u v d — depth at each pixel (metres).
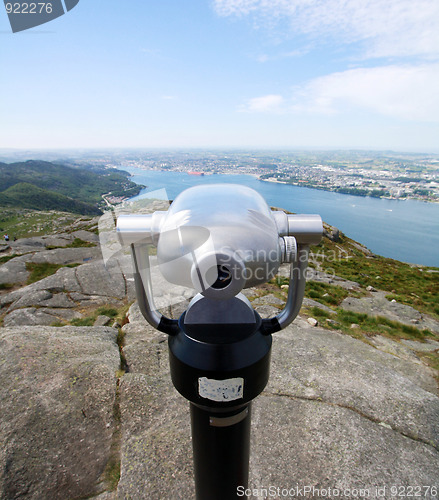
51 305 6.19
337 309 6.75
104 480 1.95
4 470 1.92
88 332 3.56
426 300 10.78
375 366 3.05
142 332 3.80
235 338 0.97
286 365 3.00
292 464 2.04
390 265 18.72
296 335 3.87
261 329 1.06
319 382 2.76
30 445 2.07
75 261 9.87
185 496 1.83
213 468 1.17
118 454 2.09
